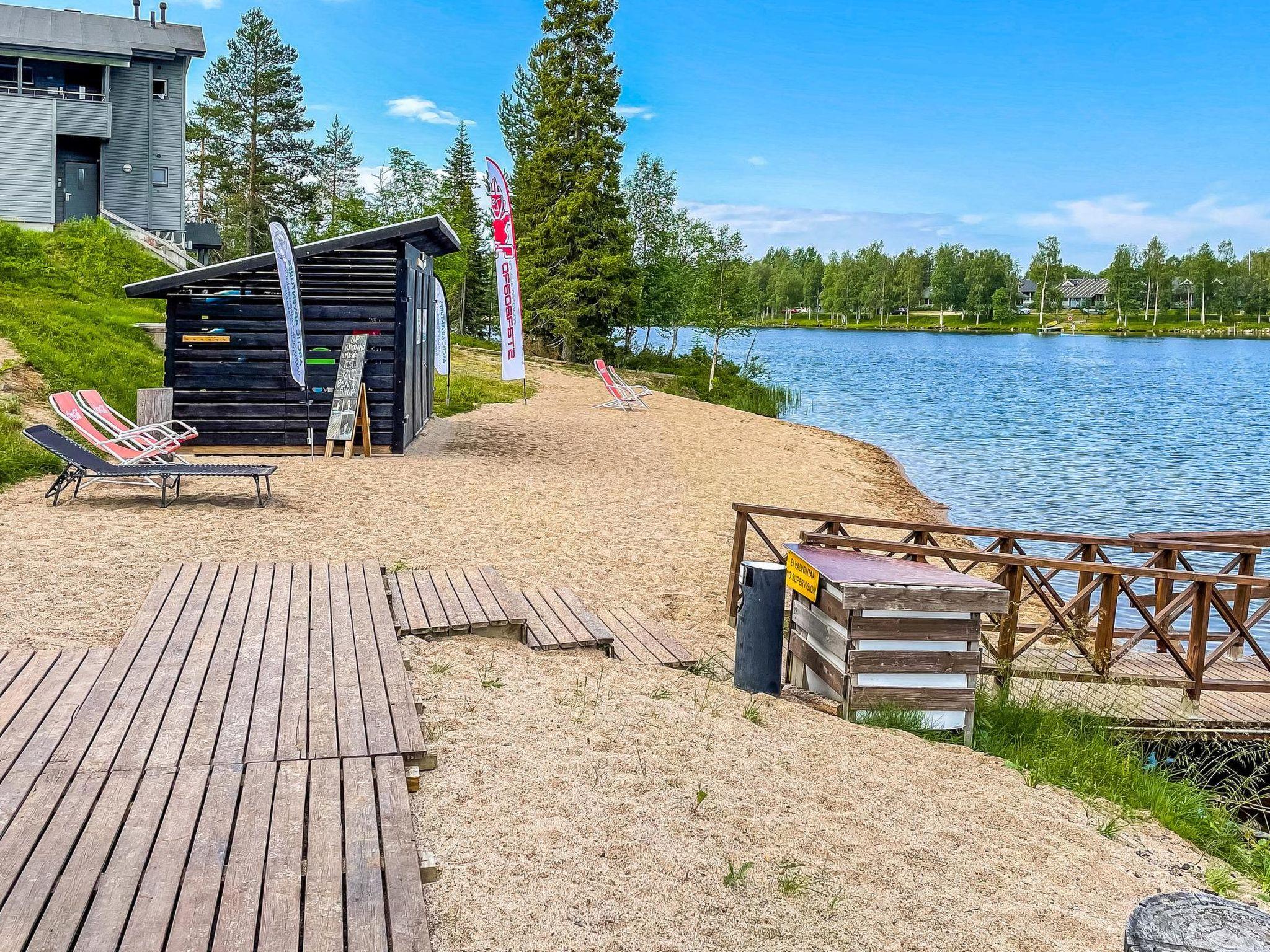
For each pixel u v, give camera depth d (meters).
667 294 51.97
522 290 45.72
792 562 7.42
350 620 6.32
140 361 18.50
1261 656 7.99
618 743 5.24
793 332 148.12
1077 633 8.02
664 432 22.20
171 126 39.19
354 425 14.83
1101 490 21.00
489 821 4.25
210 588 6.95
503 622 6.70
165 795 4.07
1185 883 4.88
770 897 3.96
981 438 29.28
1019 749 6.50
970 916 4.07
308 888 3.50
